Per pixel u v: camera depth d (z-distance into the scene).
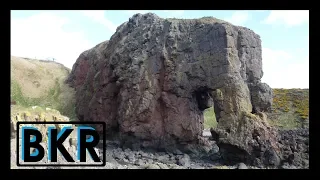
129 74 54.84
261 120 42.41
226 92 45.00
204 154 50.16
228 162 42.28
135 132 52.34
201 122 53.94
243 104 44.12
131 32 59.62
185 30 52.66
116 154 46.84
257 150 40.22
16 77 74.50
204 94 52.25
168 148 51.06
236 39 48.00
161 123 52.69
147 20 58.56
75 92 76.25
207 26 49.38
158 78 53.09
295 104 56.62
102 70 64.62
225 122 43.53
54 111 35.38
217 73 46.69
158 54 53.22
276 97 59.25
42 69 81.69
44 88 77.06
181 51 51.59
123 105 54.28
